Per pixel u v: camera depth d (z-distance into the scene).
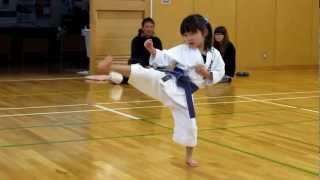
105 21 10.20
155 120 5.81
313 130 5.37
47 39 13.63
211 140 4.89
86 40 11.19
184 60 4.00
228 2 11.53
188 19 4.02
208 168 3.96
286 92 8.27
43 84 8.95
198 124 5.64
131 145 4.64
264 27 12.06
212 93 8.11
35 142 4.73
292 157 4.29
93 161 4.11
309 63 12.77
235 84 9.30
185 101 3.93
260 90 8.49
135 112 6.30
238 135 5.11
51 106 6.68
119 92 8.02
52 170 3.85
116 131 5.23
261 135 5.12
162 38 10.83
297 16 12.47
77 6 13.65
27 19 13.77
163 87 3.91
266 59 12.18
